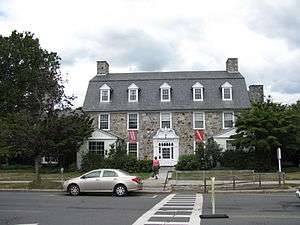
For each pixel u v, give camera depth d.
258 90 54.56
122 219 14.60
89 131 45.62
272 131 40.16
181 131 48.78
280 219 14.38
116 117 49.56
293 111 42.69
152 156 48.50
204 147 45.34
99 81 51.66
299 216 15.15
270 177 34.44
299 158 45.38
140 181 25.31
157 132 48.62
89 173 25.11
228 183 30.67
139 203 20.17
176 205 19.08
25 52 53.25
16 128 29.55
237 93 49.69
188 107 48.97
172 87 50.69
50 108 30.14
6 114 50.28
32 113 30.30
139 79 51.66
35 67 53.41
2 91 51.97
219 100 49.34
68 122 30.41
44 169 46.09
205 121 48.72
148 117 49.34
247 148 43.22
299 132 41.06
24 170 45.66
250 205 18.88
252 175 34.94
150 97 50.19
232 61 52.81
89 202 20.70
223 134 46.56
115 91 50.88
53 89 30.39
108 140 47.25
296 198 22.27
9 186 29.48
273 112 40.75
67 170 45.19
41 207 18.48
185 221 14.05
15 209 17.72
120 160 43.84
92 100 50.31
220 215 15.02
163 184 30.34
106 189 24.52
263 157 42.78
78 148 45.81
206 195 24.66
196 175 35.97
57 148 42.09
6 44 53.19
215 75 52.09
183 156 44.19
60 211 17.03
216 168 43.25
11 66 53.22
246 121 40.84
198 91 49.84
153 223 13.62
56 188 28.64
